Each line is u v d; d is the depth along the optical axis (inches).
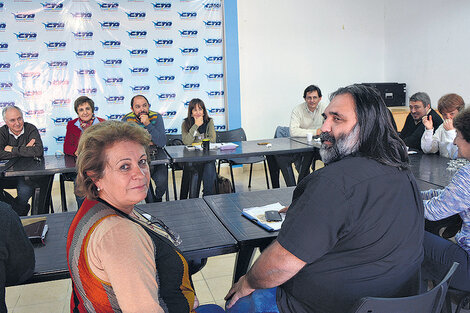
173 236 59.5
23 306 90.5
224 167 217.5
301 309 48.5
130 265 35.7
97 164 39.4
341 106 47.3
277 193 89.3
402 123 210.1
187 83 210.1
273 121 225.6
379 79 241.9
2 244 48.3
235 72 209.0
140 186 40.6
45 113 194.2
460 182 62.8
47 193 132.4
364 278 43.8
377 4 233.5
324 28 225.1
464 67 187.5
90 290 37.4
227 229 68.7
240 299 57.5
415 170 106.7
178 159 132.0
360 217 42.2
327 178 43.0
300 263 42.7
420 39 211.6
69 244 39.1
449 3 191.8
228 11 202.5
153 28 201.0
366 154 46.1
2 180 132.4
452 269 46.2
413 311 41.9
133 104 153.6
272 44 217.8
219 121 218.2
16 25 184.9
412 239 45.2
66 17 189.6
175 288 42.9
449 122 122.7
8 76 187.8
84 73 196.1
